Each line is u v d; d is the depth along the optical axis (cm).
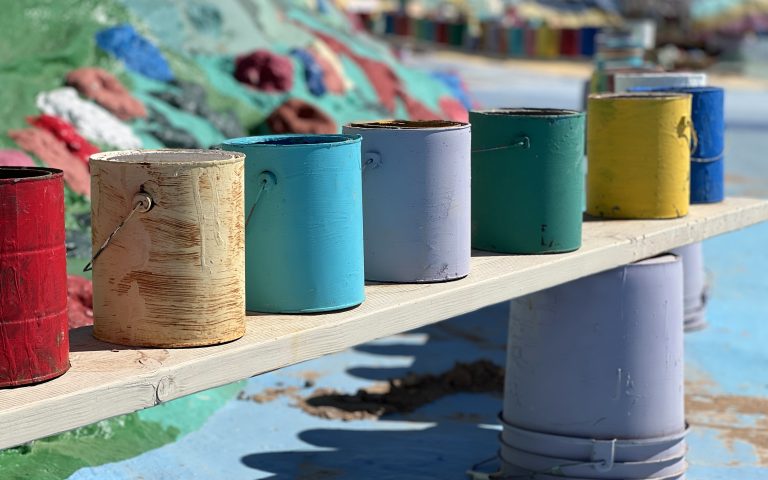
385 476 284
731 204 297
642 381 264
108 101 411
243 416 315
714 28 1767
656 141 274
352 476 283
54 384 186
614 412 264
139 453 285
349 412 320
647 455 265
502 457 277
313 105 475
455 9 2008
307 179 211
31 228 184
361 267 218
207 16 523
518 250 248
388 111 551
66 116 395
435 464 291
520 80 1406
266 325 208
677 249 395
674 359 267
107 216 198
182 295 197
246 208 212
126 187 196
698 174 295
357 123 237
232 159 199
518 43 1708
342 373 352
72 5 465
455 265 231
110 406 187
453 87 679
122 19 482
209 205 197
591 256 251
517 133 245
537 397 268
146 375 189
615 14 1972
